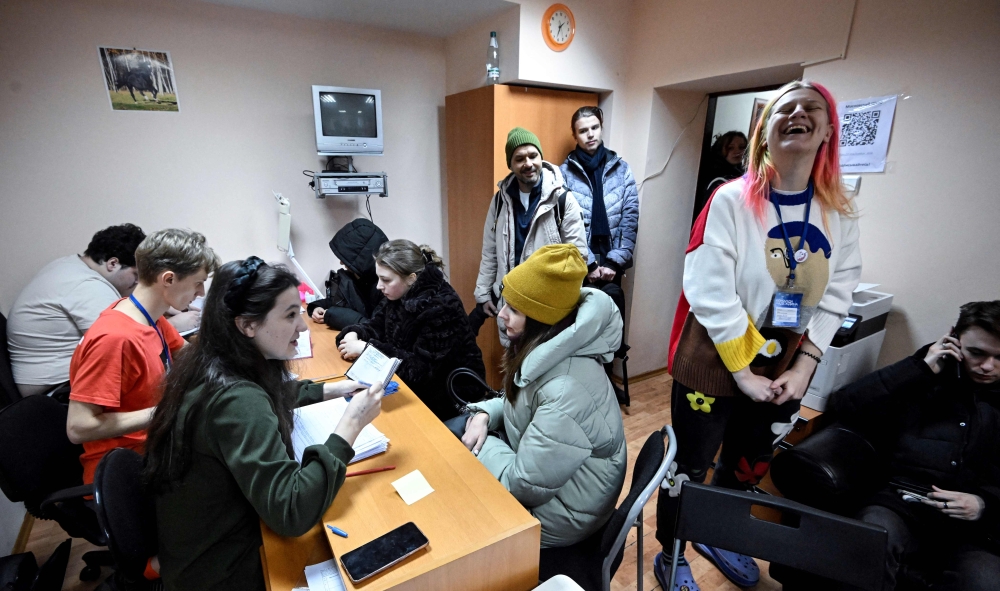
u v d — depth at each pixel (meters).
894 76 1.74
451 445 1.23
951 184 1.64
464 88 2.87
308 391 1.38
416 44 2.89
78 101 2.14
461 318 1.79
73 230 2.24
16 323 1.77
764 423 1.45
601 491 1.17
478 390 1.84
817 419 1.75
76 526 1.34
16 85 2.02
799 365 1.39
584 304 1.17
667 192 2.98
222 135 2.48
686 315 1.49
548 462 1.08
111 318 1.29
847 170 1.92
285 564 0.89
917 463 1.45
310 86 2.65
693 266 1.39
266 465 0.85
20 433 1.26
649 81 2.72
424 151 3.09
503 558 0.93
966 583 1.23
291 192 2.73
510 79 2.50
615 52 2.75
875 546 0.96
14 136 2.05
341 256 2.36
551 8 2.43
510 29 2.42
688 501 1.10
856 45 1.83
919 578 1.37
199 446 0.87
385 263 1.77
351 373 1.50
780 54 2.09
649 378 3.34
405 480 1.08
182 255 1.33
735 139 2.98
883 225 1.83
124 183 2.30
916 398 1.47
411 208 3.13
